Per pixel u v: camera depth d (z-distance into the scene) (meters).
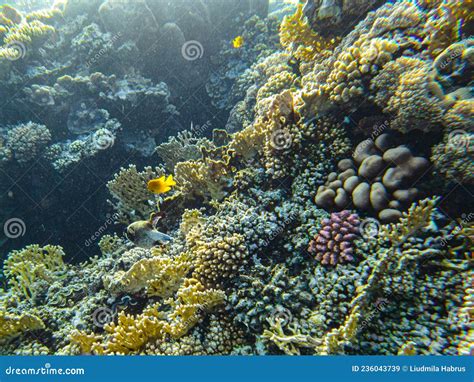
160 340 0.70
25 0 2.69
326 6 1.08
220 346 0.66
